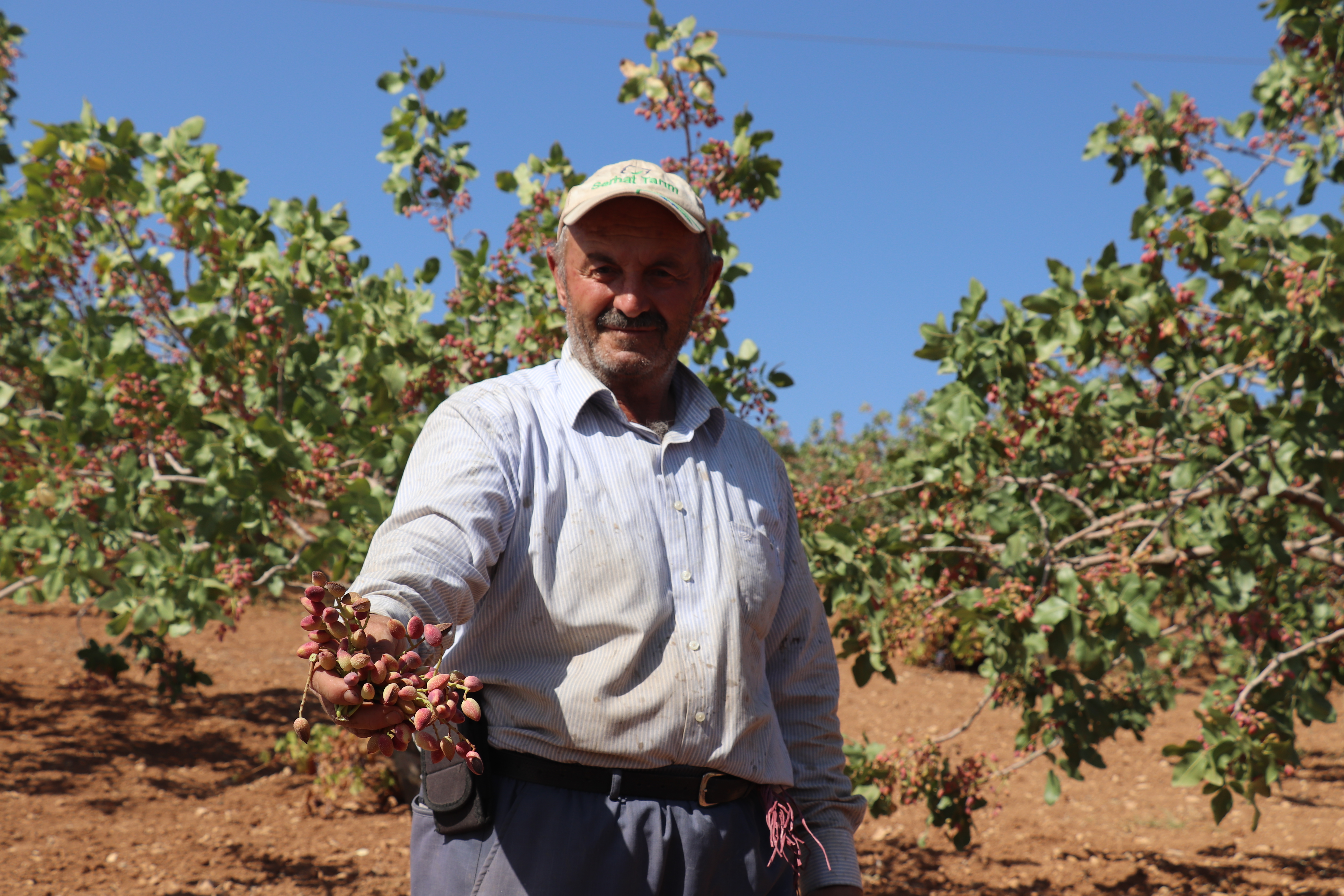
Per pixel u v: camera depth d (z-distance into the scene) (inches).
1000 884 218.5
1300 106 201.5
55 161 199.9
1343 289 156.7
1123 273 176.1
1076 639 168.1
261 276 196.1
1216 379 181.8
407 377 195.6
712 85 186.9
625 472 58.2
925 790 195.8
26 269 217.6
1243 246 178.2
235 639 469.7
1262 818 269.1
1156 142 205.9
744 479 65.2
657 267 60.9
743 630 59.1
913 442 450.3
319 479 185.2
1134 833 255.3
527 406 58.0
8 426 207.6
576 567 55.0
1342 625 199.6
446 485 53.1
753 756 58.9
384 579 48.9
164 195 201.6
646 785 55.4
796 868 64.4
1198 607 224.8
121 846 219.1
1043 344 179.5
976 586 192.1
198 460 182.7
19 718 317.4
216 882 202.1
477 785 54.8
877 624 186.9
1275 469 173.0
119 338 200.2
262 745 311.6
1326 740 370.6
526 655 55.7
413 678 42.9
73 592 190.9
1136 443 195.3
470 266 209.2
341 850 224.7
